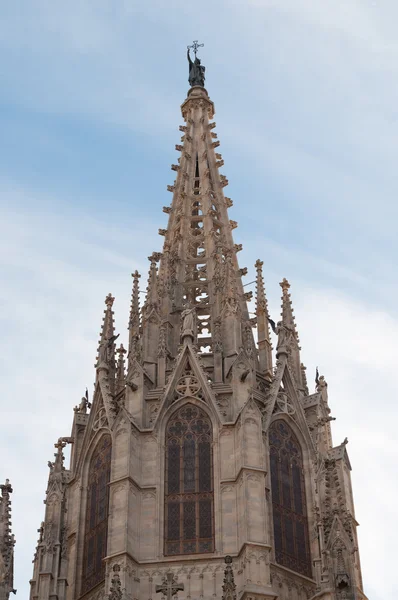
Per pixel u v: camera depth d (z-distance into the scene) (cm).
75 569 7138
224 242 8875
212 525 6919
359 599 6725
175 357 7881
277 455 7388
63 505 7381
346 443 7288
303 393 7912
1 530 6359
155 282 8312
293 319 8456
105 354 8038
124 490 6975
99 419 7669
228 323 7962
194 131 9906
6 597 6097
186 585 6675
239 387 7462
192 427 7369
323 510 6328
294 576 6875
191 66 10644
